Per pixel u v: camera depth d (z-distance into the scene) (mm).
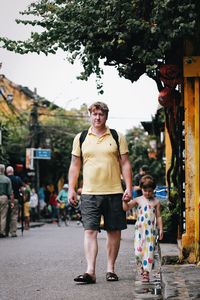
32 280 9477
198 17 9086
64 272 10258
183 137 11000
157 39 9266
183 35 8977
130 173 9492
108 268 9406
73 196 9508
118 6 9258
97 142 9445
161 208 13945
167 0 8633
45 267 10945
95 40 9805
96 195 9336
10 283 9242
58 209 31500
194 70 9633
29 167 35594
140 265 9484
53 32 9969
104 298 7879
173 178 12781
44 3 10125
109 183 9391
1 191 19531
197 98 9711
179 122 10906
